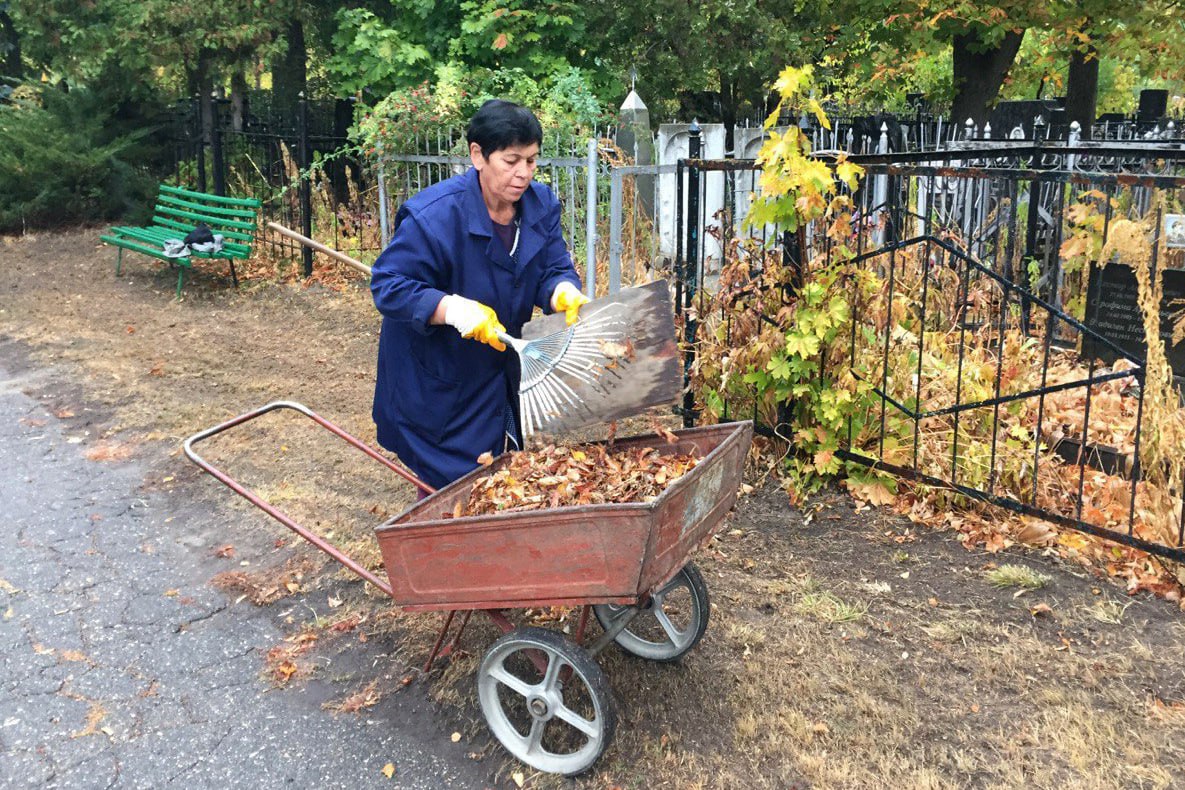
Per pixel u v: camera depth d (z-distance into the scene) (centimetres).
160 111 1470
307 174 1000
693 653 364
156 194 1339
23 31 1434
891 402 466
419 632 385
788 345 477
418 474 363
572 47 1250
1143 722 321
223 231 1020
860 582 412
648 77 1370
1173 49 1288
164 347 798
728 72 1369
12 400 675
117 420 631
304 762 317
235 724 336
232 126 1373
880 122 1027
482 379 345
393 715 339
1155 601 391
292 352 784
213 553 455
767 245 519
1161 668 348
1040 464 477
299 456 570
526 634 292
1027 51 1870
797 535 453
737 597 400
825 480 496
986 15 1231
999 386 445
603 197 809
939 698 337
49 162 1298
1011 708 330
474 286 330
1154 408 412
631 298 300
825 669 353
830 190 475
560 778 305
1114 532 404
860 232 503
